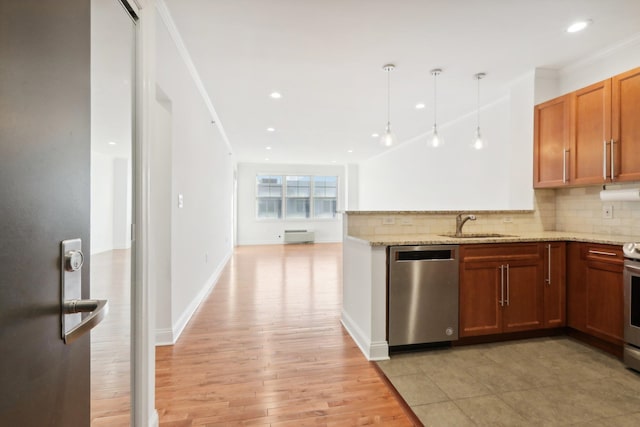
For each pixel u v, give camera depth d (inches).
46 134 25.0
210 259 177.8
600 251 96.4
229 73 131.7
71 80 28.3
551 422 64.7
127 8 54.9
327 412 68.5
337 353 96.2
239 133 235.8
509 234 120.6
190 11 90.2
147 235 58.9
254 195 380.8
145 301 58.2
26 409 23.1
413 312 95.3
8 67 20.9
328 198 402.0
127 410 70.7
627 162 97.8
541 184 126.1
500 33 102.3
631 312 85.5
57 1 26.2
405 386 78.2
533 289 104.4
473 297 99.8
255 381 80.4
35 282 23.9
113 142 159.2
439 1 86.3
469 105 172.1
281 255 291.3
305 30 100.3
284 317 127.5
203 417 66.7
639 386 77.5
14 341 21.8
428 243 95.8
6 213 20.9
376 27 98.7
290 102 167.2
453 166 203.9
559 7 89.0
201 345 101.4
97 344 100.1
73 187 28.8
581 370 85.5
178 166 110.0
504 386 78.0
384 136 146.3
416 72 131.0
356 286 106.3
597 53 114.7
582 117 110.7
